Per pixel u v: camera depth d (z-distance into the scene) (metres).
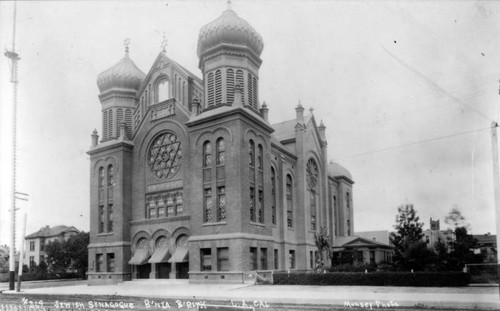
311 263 50.66
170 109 44.88
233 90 41.34
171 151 44.84
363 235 66.69
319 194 55.72
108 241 46.41
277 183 47.06
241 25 42.12
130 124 49.53
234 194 38.22
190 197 41.69
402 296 23.53
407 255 36.28
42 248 95.75
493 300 20.97
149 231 44.41
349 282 32.72
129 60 51.16
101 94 50.69
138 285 40.59
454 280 29.16
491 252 35.84
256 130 41.91
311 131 55.47
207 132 40.72
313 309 21.11
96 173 48.81
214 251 38.19
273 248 42.12
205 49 42.78
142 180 46.28
